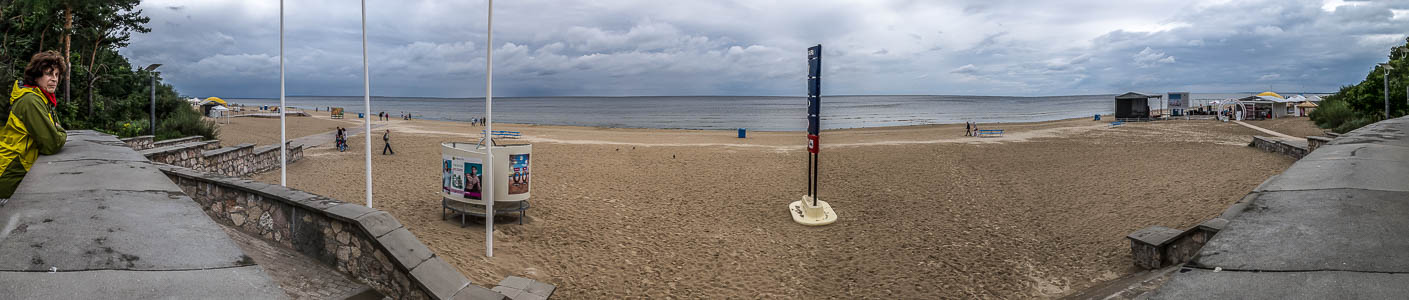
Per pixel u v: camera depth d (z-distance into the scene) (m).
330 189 15.88
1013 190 17.11
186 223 2.89
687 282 9.15
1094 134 39.69
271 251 5.57
